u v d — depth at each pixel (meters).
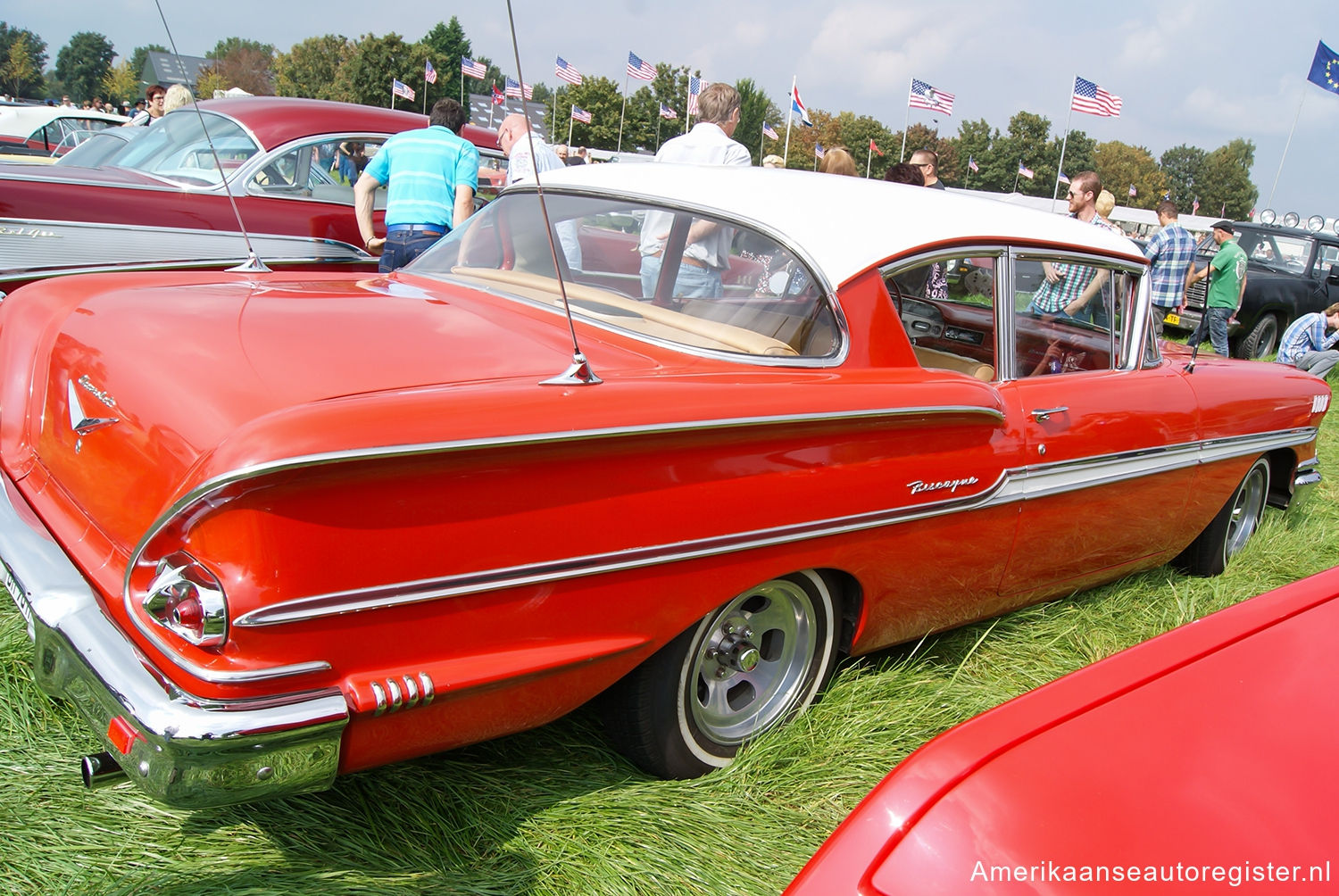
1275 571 4.42
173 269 4.57
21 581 1.93
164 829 2.01
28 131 13.90
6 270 4.74
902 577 2.74
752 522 2.25
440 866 2.03
